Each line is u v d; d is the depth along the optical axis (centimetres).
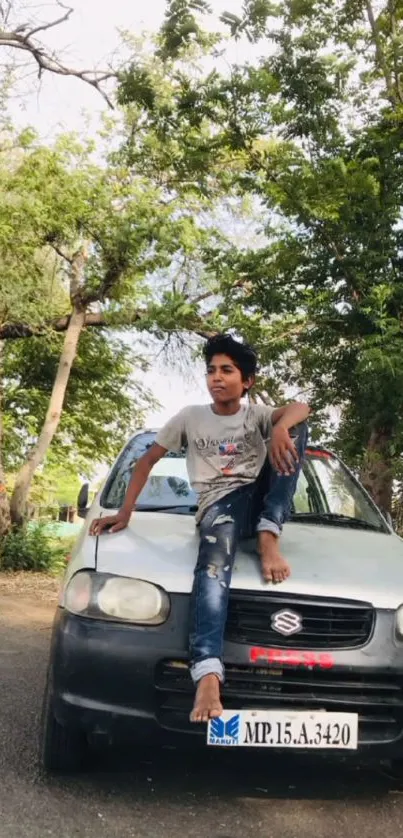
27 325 1603
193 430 418
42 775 399
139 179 1538
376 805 388
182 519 450
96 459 2312
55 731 390
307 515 489
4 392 2158
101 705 359
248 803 382
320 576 379
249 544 407
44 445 1540
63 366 1588
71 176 1482
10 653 687
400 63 851
